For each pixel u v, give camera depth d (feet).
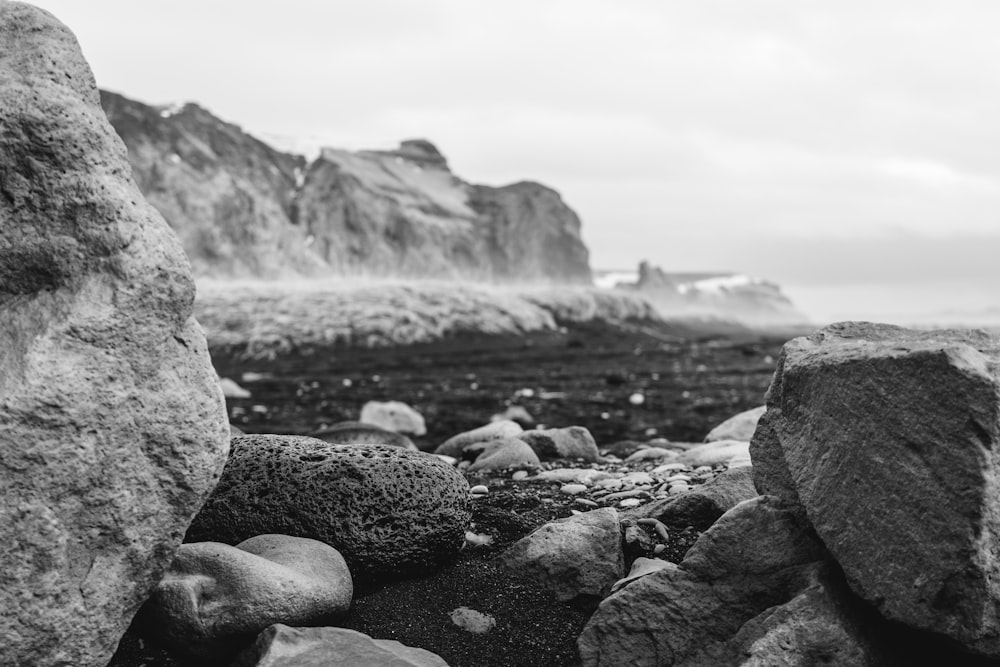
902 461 13.25
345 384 82.28
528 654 15.83
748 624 14.12
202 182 189.37
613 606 15.37
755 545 15.16
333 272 202.28
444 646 15.97
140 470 13.39
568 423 56.90
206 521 17.88
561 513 20.93
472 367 101.24
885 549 13.25
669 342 158.61
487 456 27.61
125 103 196.95
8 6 13.64
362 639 15.05
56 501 12.71
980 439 12.59
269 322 120.47
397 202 236.43
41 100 13.14
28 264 13.21
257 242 187.93
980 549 12.32
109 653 13.65
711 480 20.22
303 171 236.63
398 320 129.29
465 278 236.84
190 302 13.88
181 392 13.70
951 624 12.54
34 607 12.67
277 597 15.23
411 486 17.90
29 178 13.19
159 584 15.33
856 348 14.74
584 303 181.57
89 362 12.86
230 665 14.71
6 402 12.23
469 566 18.31
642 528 18.81
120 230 13.24
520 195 289.33
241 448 18.66
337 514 17.40
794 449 15.17
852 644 13.37
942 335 15.40
